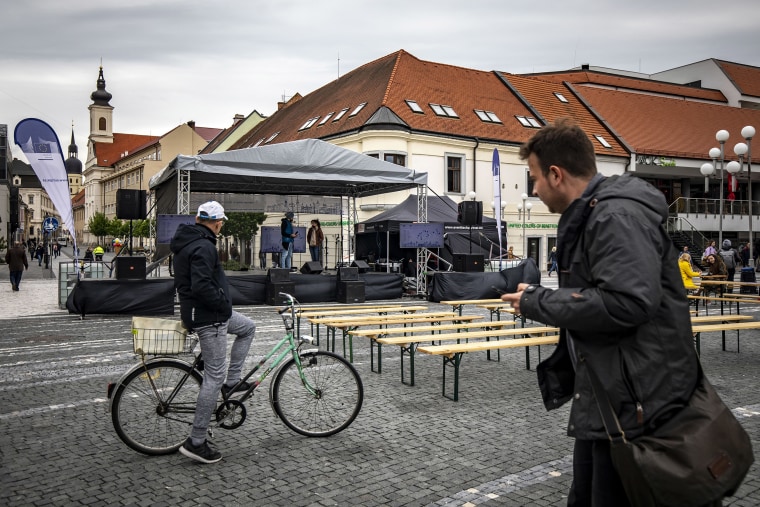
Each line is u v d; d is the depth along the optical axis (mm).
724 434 1856
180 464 4227
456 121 29641
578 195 2197
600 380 1975
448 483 3879
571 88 37812
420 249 17453
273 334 10180
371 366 7379
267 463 4242
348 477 3984
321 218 29922
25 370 7359
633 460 1846
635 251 1880
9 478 3979
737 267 33000
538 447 4562
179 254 4199
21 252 20016
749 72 48969
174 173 14266
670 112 40000
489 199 29969
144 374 4363
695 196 41062
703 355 8367
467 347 5984
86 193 115188
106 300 12523
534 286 2129
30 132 13805
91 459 4320
